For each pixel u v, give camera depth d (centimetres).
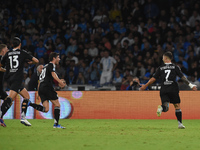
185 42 5272
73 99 3666
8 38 6172
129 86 4209
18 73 2241
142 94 3575
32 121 3195
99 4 6206
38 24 6284
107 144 1560
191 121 3216
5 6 6650
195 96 3491
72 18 6134
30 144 1527
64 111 3659
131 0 6025
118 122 3078
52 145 1505
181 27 5416
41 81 2319
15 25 6394
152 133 2052
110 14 5997
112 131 2156
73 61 5100
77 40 5694
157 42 5334
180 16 5753
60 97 3678
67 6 6419
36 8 6525
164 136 1898
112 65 4997
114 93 3625
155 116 3525
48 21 6281
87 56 5338
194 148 1477
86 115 3641
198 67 4784
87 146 1489
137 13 5803
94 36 5678
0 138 1716
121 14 5978
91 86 4700
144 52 5134
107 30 5878
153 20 5734
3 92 2480
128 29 5603
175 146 1529
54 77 2253
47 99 2322
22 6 6612
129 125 2714
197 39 5328
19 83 2242
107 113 3616
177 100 2283
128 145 1540
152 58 4878
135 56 5056
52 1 6475
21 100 3634
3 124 2266
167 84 2245
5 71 2378
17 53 2247
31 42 5950
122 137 1831
